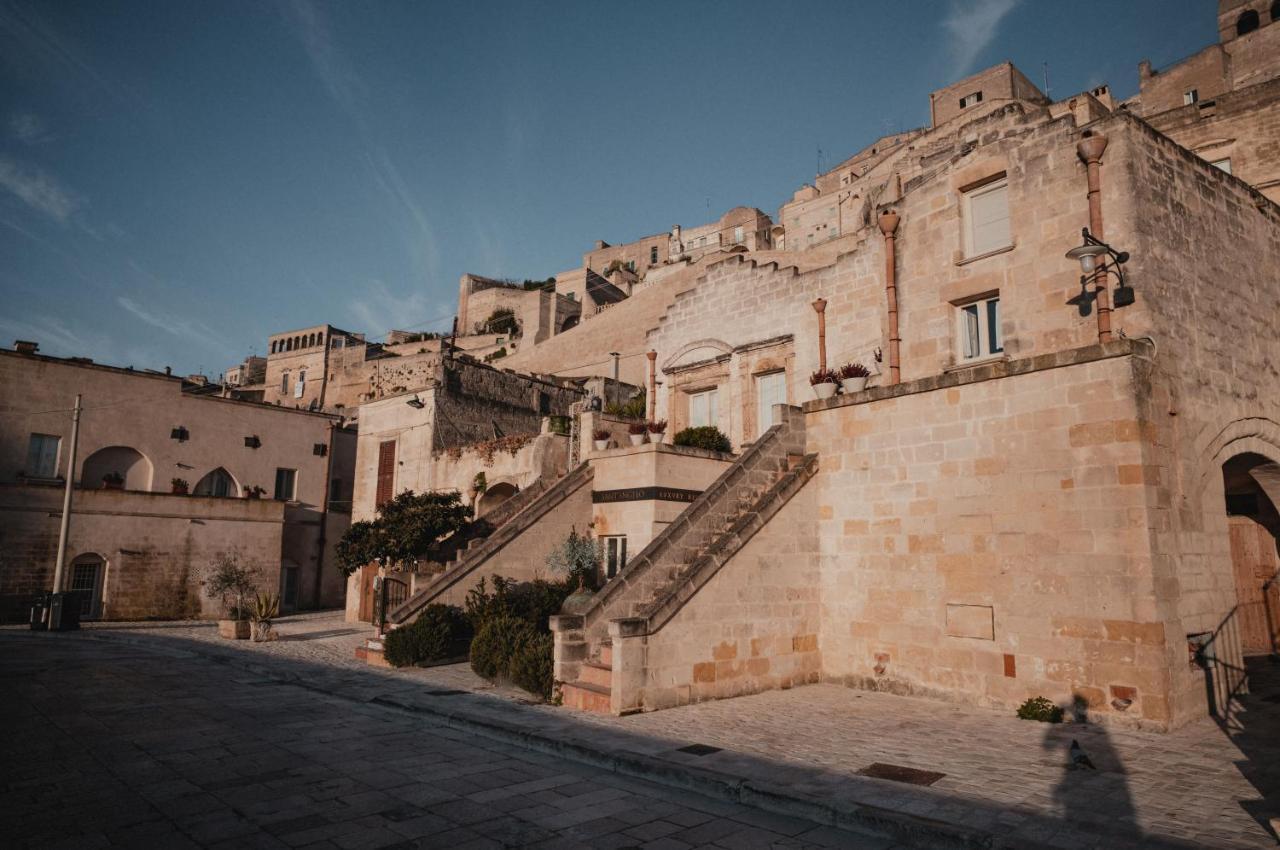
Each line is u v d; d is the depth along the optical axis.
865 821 6.37
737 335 20.14
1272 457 13.04
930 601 11.57
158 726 9.97
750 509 12.87
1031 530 10.48
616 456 17.61
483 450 24.05
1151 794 6.93
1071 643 9.91
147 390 30.66
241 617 23.80
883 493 12.45
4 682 13.01
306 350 74.06
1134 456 9.58
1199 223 12.81
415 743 9.35
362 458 28.73
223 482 32.94
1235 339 12.91
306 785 7.46
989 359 14.10
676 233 88.25
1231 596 11.04
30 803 6.83
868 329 17.16
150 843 5.91
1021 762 7.98
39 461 27.75
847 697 11.59
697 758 8.14
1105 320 11.77
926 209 15.30
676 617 11.13
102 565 27.09
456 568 16.53
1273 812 6.45
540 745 9.09
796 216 66.50
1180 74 41.06
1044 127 13.33
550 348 61.28
